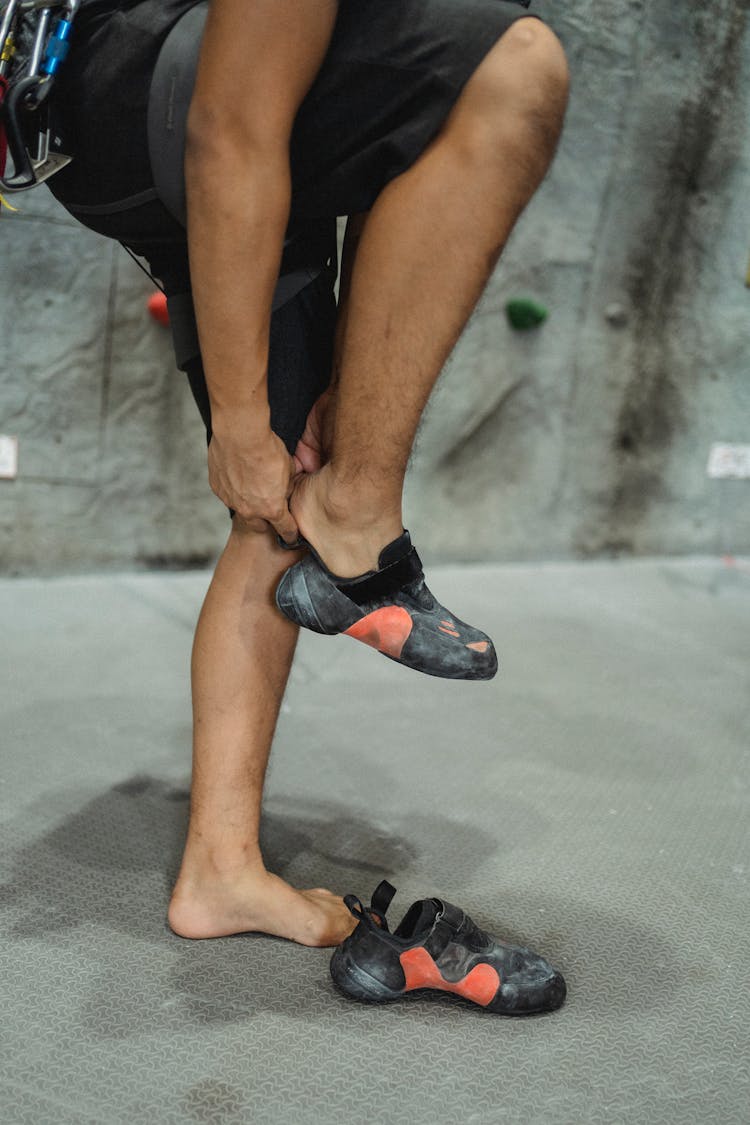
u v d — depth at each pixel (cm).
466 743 203
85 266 280
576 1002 124
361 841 161
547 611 306
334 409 110
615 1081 110
